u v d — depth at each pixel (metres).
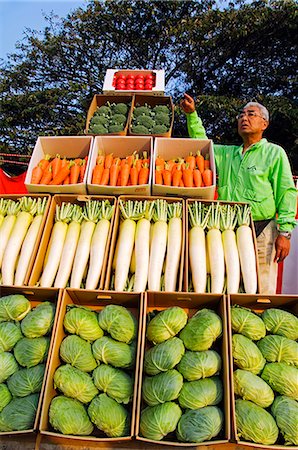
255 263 3.13
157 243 3.18
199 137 4.41
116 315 2.61
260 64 16.16
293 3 14.13
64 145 4.07
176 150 4.05
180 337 2.56
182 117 13.94
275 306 2.85
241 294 2.70
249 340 2.56
